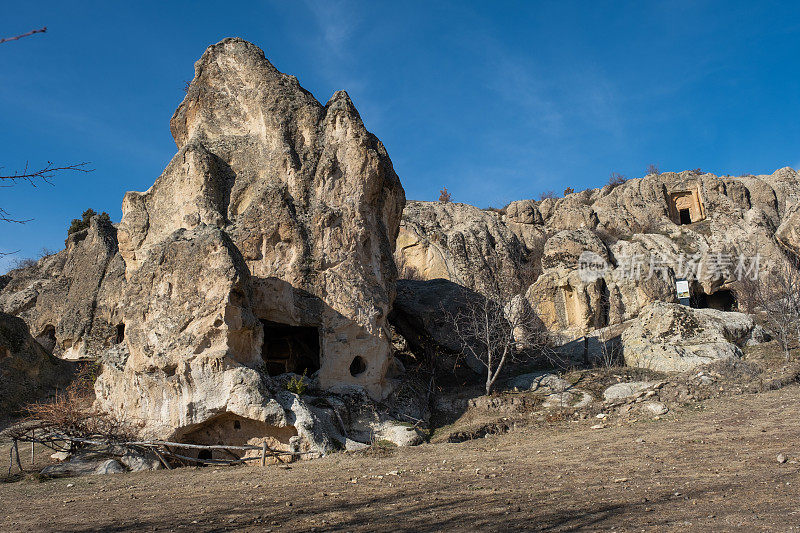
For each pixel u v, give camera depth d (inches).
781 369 755.4
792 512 268.8
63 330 1185.4
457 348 938.1
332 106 823.1
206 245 611.5
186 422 581.0
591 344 1016.9
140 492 447.2
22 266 1768.0
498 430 684.7
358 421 663.8
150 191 818.8
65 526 333.1
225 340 592.1
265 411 572.4
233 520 326.0
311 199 769.6
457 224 1887.3
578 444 554.3
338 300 727.7
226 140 824.3
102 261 1259.8
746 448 454.9
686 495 324.5
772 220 1723.7
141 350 601.9
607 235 1734.7
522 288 1433.3
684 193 1854.1
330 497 386.3
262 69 833.5
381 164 816.9
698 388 721.6
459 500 354.0
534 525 279.6
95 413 584.7
